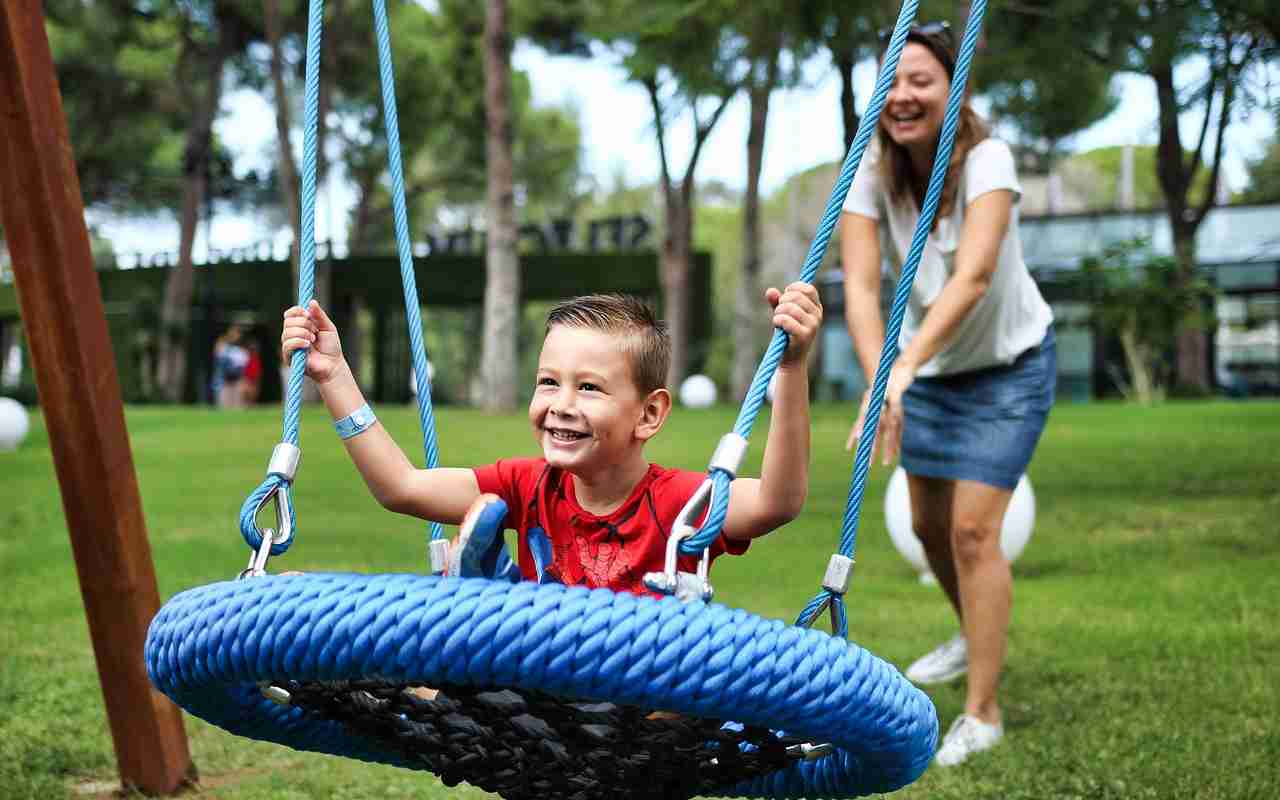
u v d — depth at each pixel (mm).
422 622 1703
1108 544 7715
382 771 3910
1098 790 3428
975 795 3469
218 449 13719
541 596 1721
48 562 7605
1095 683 4605
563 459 2238
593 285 33938
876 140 3977
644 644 1698
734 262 56469
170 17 30953
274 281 34875
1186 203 23297
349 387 2494
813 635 1830
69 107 30719
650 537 2332
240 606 1823
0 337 39094
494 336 20172
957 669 4777
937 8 12586
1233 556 7215
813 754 2143
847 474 11305
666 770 2133
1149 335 21219
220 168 34250
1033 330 4031
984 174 3824
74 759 3926
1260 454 11086
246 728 2334
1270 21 9938
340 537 8164
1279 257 27438
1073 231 28859
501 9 20266
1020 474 4004
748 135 25312
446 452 12328
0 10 3381
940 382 4082
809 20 11273
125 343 31375
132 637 3615
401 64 32250
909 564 7332
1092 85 15219
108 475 3543
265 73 31547
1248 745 3771
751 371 25797
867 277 3928
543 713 1927
